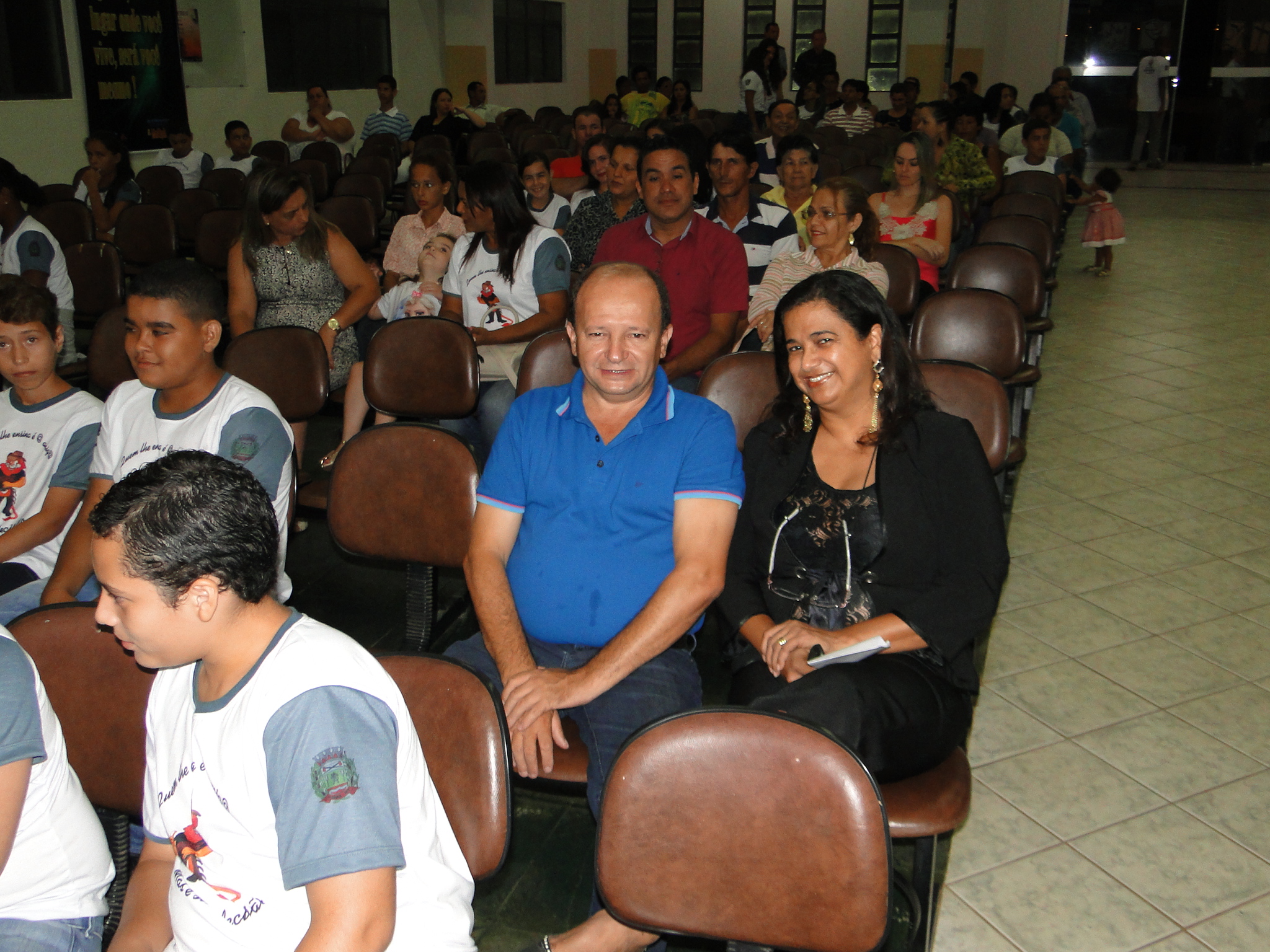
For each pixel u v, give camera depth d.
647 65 16.25
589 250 4.54
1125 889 2.02
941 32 14.55
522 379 2.92
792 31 15.32
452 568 2.28
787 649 1.79
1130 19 13.97
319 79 11.10
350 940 1.00
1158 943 1.89
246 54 9.96
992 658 2.82
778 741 1.27
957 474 1.84
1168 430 4.56
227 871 1.10
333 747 1.04
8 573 2.31
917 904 1.86
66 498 2.33
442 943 1.14
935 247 4.70
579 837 2.22
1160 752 2.43
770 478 1.97
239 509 1.07
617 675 1.75
